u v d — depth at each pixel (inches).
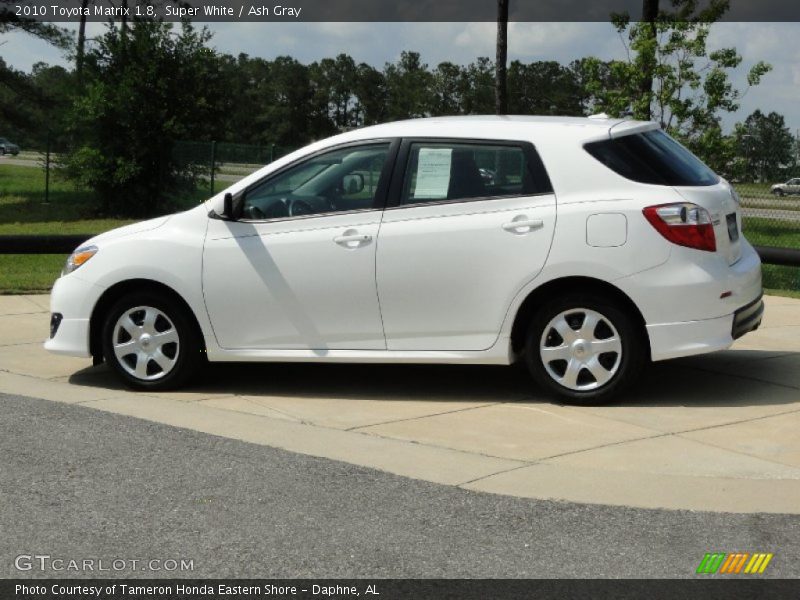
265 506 201.9
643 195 264.4
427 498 205.9
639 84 641.0
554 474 219.0
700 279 261.6
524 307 276.2
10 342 363.9
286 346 287.7
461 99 4766.2
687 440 242.7
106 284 295.9
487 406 276.8
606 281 264.1
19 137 1320.1
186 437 248.4
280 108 5792.3
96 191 1131.9
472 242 272.2
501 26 933.8
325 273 282.0
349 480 216.8
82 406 277.3
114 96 1077.8
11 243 514.6
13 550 181.2
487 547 181.6
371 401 285.1
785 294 469.4
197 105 1098.7
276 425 258.4
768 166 635.5
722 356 331.9
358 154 285.6
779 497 204.7
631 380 269.1
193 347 294.7
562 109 4635.8
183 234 292.8
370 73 5861.2
